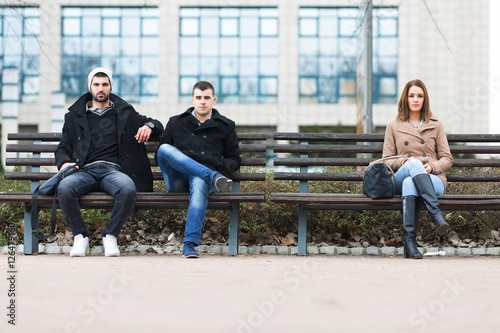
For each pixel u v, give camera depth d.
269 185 9.91
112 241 8.12
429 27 40.91
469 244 9.45
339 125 41.62
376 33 41.00
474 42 42.00
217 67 41.72
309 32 41.91
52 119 26.78
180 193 8.28
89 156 8.48
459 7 42.16
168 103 41.31
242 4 41.59
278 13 41.75
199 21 41.62
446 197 8.29
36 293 4.88
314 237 9.57
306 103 42.00
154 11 41.31
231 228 8.46
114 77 41.28
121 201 8.06
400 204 8.33
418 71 41.00
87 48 41.03
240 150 8.95
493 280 5.65
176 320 4.00
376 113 41.12
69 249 9.27
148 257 7.98
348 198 8.30
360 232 9.59
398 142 8.73
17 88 34.03
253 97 41.91
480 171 10.91
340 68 41.81
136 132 8.68
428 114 8.80
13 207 9.78
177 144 8.52
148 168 8.66
